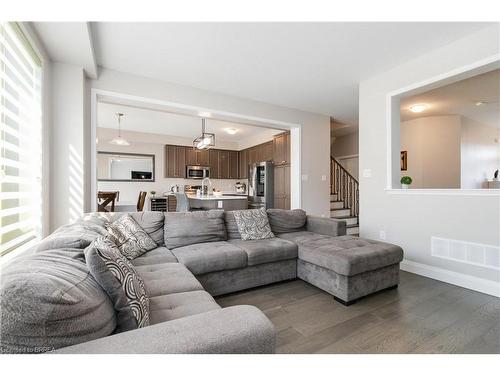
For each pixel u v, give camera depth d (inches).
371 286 88.8
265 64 119.2
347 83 141.1
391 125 124.6
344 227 122.0
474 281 96.2
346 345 62.2
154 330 29.4
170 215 107.3
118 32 93.5
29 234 80.6
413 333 67.5
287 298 89.4
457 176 200.5
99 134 246.7
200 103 148.0
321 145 199.5
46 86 97.3
